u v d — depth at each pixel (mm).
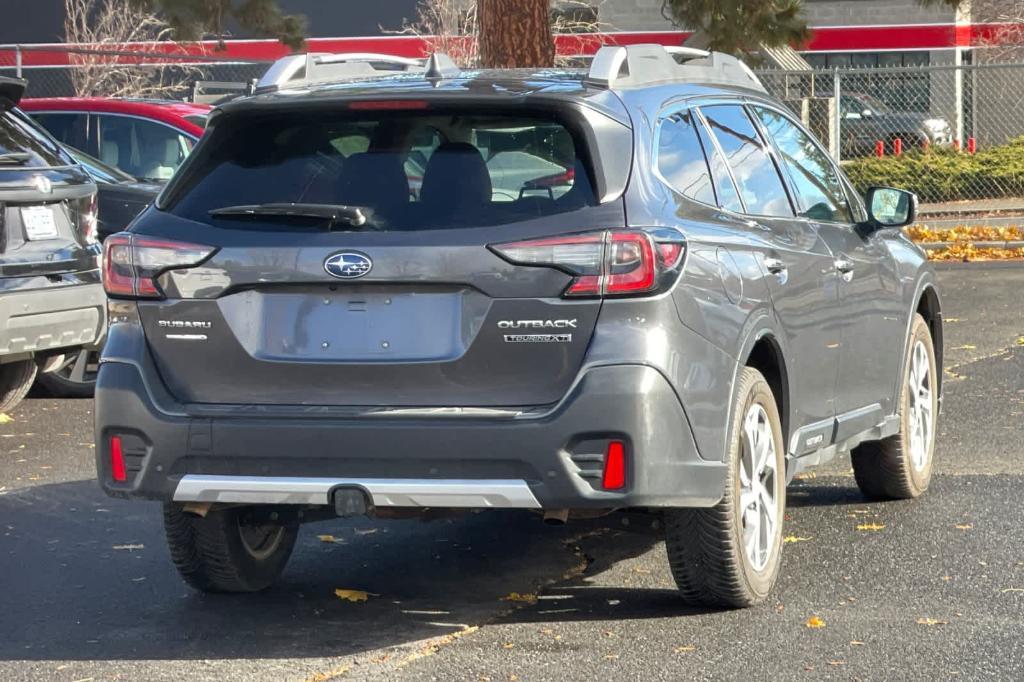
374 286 5988
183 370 6230
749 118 7547
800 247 7324
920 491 9023
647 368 5828
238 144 6387
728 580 6520
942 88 41781
